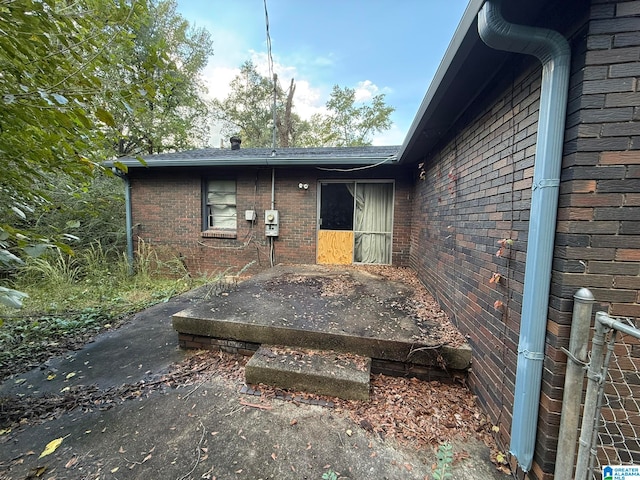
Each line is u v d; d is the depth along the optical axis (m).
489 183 2.04
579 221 1.23
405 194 5.64
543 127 1.32
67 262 5.46
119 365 2.62
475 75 2.00
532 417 1.39
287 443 1.69
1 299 1.05
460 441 1.72
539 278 1.35
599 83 1.17
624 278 1.21
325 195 5.96
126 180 6.27
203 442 1.70
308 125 19.09
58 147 1.56
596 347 1.15
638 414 1.25
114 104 1.58
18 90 1.24
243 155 6.49
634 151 1.17
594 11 1.15
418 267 4.79
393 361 2.37
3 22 1.13
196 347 2.90
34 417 1.92
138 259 6.31
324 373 2.14
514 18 1.44
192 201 6.19
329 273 5.06
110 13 1.43
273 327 2.61
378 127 18.25
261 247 6.09
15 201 1.66
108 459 1.58
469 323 2.32
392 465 1.54
